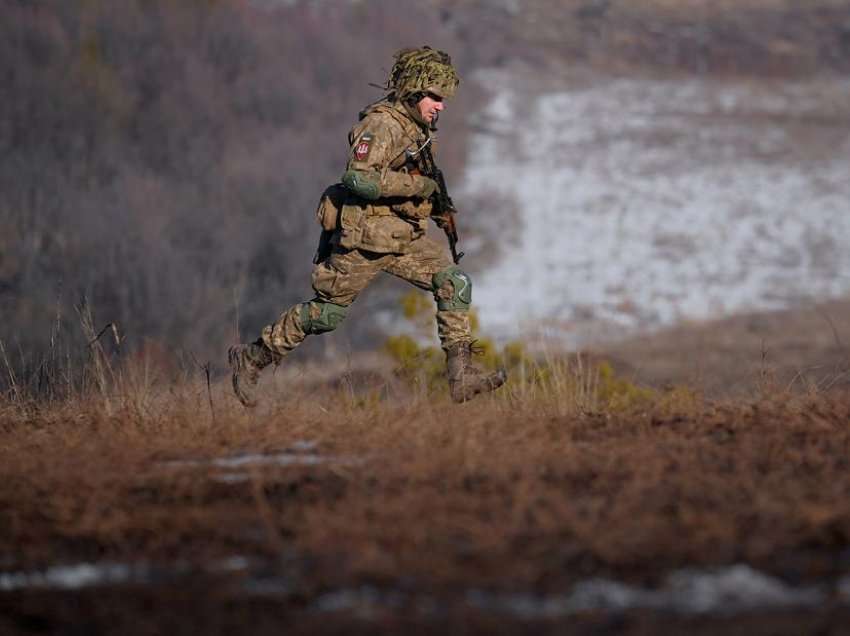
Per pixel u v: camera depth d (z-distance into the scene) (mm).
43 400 26141
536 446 18625
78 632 12039
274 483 17031
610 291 169375
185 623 12102
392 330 137250
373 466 17672
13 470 18250
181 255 137000
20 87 192125
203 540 14570
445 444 19188
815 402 23016
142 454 19297
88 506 16031
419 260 24625
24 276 129625
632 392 30953
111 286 127062
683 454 18031
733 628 11383
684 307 158750
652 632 11375
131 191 159500
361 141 22844
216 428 21578
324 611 12234
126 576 13547
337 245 24266
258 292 143625
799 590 12188
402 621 11883
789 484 15727
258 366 25125
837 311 154250
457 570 13031
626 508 14727
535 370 29812
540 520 14352
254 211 162375
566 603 12117
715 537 13648
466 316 24719
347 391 26688
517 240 199875
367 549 13758
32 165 168875
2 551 14555
